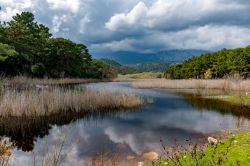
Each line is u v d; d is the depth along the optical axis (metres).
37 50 37.31
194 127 9.34
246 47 46.47
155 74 81.56
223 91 22.53
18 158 5.88
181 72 59.28
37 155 6.14
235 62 43.59
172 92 24.62
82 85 36.16
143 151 6.51
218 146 5.97
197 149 6.17
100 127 9.42
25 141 7.45
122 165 5.49
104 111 13.14
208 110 13.49
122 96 15.13
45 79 34.12
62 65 46.22
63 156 6.14
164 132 8.60
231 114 12.12
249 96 16.50
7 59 27.16
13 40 30.28
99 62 73.38
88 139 7.72
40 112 11.22
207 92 22.88
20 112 10.92
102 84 41.03
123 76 78.94
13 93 12.63
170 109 13.86
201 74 52.50
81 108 12.64
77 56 50.84
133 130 8.93
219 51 58.19
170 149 6.61
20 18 37.09
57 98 12.35
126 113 12.58
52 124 9.94
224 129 8.81
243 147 5.67
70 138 7.84
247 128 8.75
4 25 32.22
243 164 4.45
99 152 6.43
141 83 32.25
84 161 5.80
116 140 7.59
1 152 4.37
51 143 7.25
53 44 43.28
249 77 41.41
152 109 13.92
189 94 22.56
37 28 39.94
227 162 4.61
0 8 30.48
